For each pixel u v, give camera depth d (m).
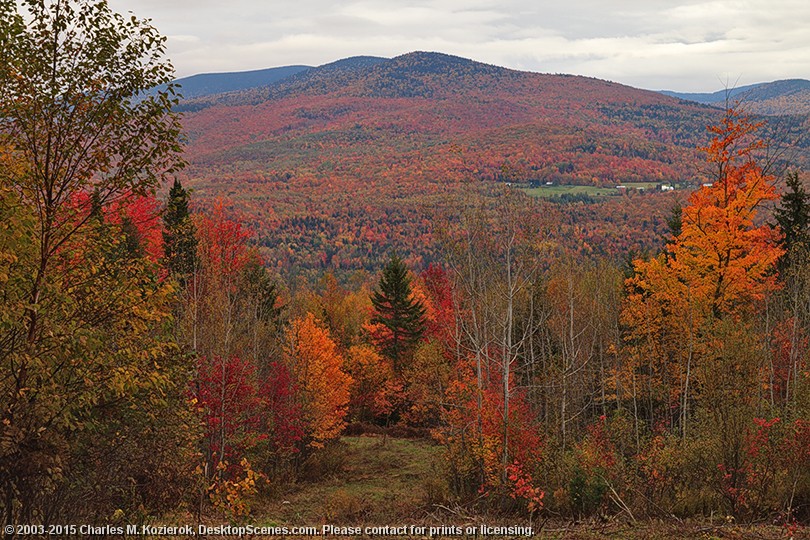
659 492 18.03
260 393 29.78
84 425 8.91
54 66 8.63
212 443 22.66
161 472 10.18
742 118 24.75
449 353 40.41
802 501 15.87
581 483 18.22
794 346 23.95
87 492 9.58
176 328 20.75
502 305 24.77
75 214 8.91
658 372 29.41
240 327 27.05
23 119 8.38
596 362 33.94
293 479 30.12
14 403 8.27
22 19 8.34
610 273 42.94
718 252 25.03
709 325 21.94
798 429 16.17
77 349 8.44
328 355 35.66
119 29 8.70
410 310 51.78
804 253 25.77
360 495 27.44
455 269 23.17
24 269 8.69
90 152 8.88
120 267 9.55
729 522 14.55
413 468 35.00
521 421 22.98
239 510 11.78
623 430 22.14
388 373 50.72
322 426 35.09
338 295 74.06
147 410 9.99
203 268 24.67
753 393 20.69
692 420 23.89
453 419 24.38
